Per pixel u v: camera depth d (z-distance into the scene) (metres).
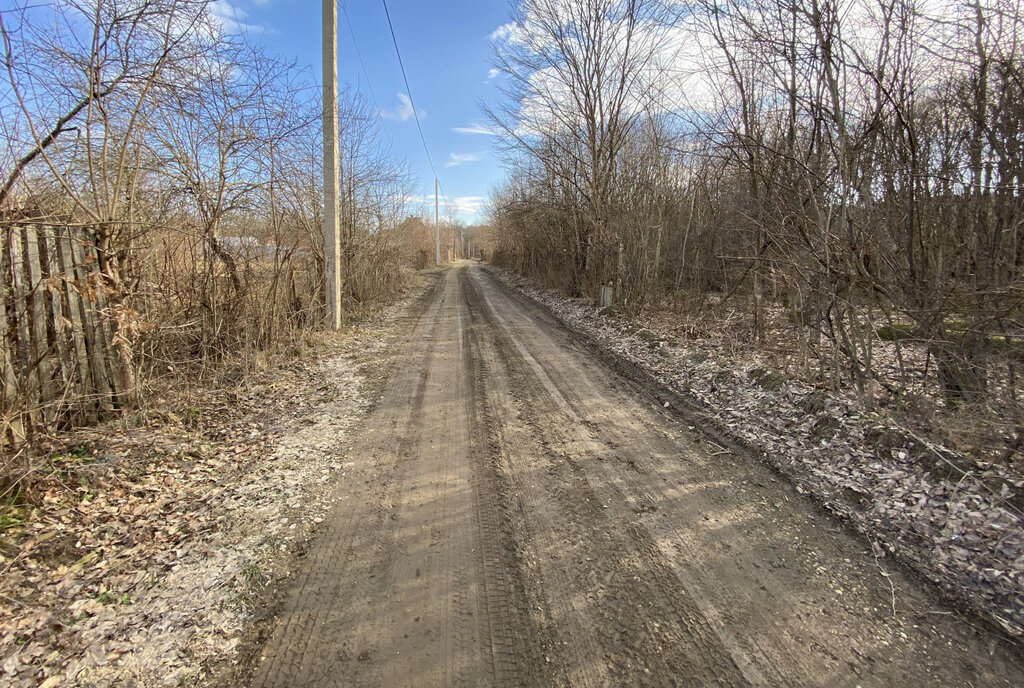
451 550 3.32
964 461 3.80
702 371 7.19
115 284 4.96
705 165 10.55
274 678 2.35
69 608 2.77
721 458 4.63
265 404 6.27
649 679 2.33
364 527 3.59
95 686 2.29
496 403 6.34
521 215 24.00
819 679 2.32
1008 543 3.09
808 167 5.99
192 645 2.54
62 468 4.01
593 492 4.05
